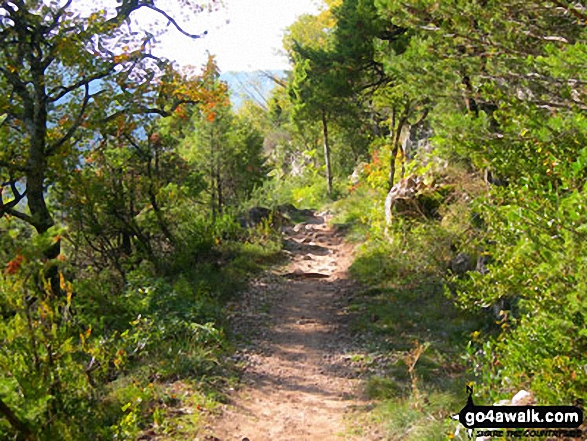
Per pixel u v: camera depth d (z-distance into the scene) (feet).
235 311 44.98
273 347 37.50
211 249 61.31
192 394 27.20
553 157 17.40
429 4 23.26
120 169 54.80
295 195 130.52
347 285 53.88
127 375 28.19
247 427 24.90
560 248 13.51
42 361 15.24
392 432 23.39
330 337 39.55
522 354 18.26
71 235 52.70
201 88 50.78
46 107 46.37
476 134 19.48
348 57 56.44
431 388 27.32
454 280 23.95
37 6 41.32
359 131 110.93
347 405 27.86
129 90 47.37
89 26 42.34
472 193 39.40
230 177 86.53
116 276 52.54
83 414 15.96
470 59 22.95
